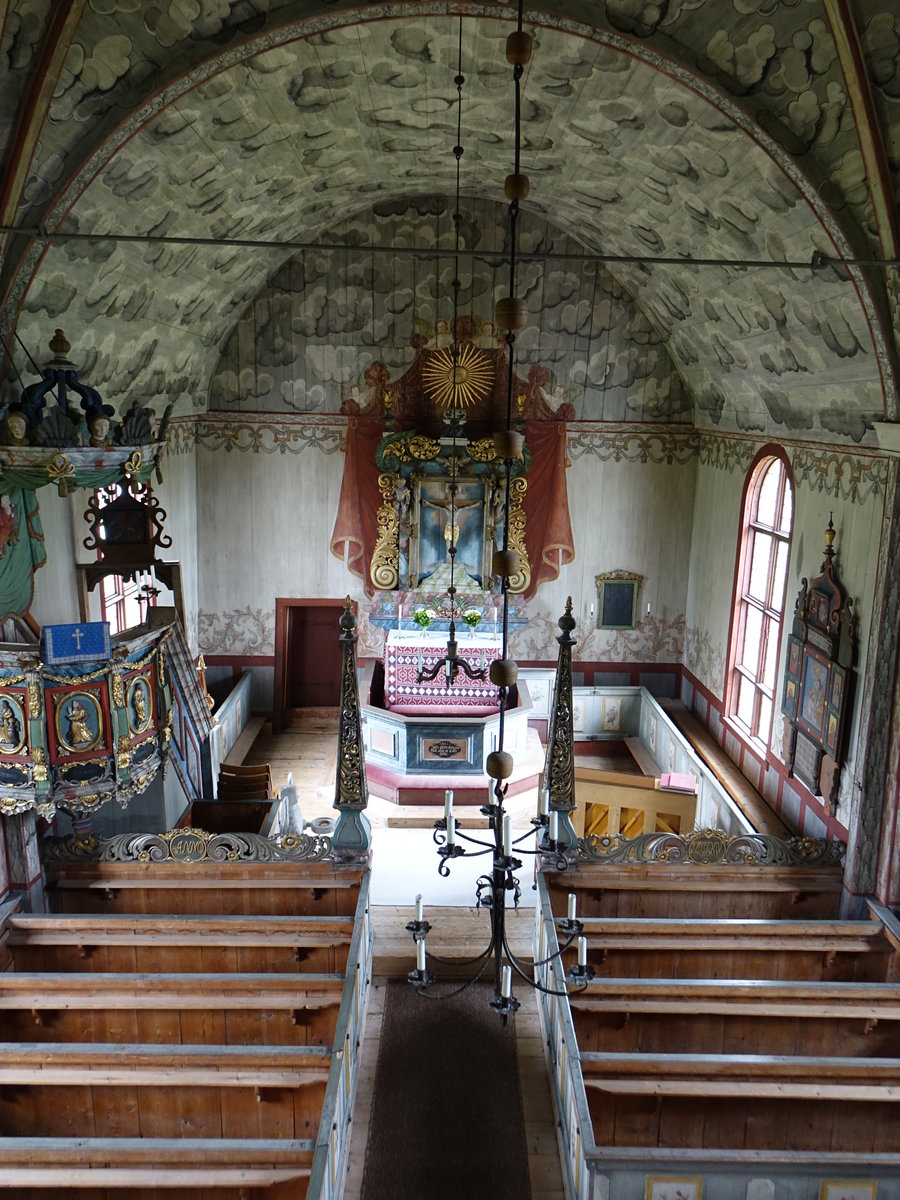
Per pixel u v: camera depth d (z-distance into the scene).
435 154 12.56
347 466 17.25
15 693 9.23
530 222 15.88
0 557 9.20
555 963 8.66
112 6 6.85
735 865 11.02
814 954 10.02
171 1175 6.68
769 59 7.58
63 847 10.74
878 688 10.19
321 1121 6.78
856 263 8.35
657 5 7.49
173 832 10.84
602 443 17.22
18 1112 7.93
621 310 16.47
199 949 9.87
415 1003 10.11
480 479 17.12
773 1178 6.55
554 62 8.77
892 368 9.39
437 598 17.70
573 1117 7.29
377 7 7.68
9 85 6.90
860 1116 7.79
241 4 7.49
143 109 8.02
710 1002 8.80
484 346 16.69
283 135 10.32
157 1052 7.80
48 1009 8.72
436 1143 8.15
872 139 7.56
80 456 8.98
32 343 9.71
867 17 6.73
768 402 13.22
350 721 10.71
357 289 16.33
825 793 11.25
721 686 15.63
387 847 13.66
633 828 14.02
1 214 7.75
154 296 12.02
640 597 17.88
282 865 10.84
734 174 9.30
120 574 10.52
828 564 11.30
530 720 18.11
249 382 16.86
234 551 17.59
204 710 13.47
